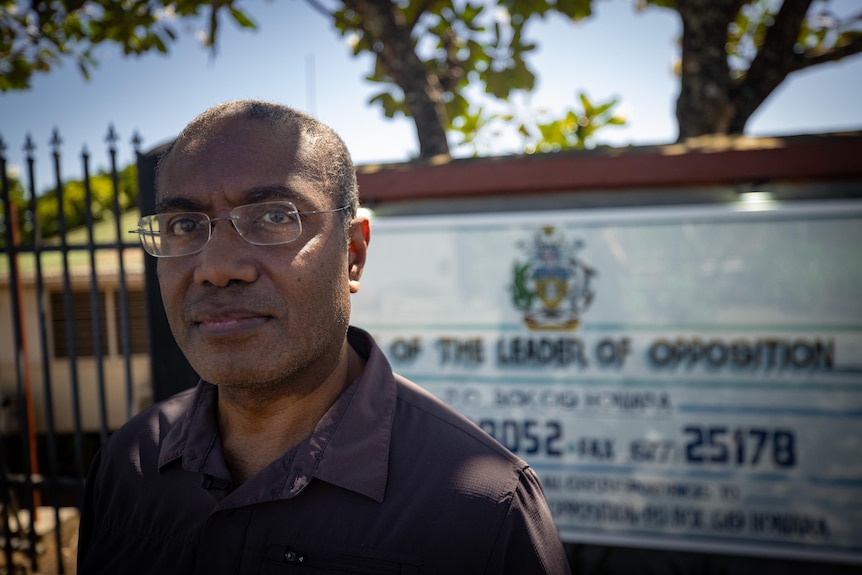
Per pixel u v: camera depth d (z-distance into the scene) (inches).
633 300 114.0
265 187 39.0
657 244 113.0
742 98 165.2
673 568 112.7
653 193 113.3
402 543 39.9
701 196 111.1
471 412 120.7
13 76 194.9
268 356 39.2
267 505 41.7
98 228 343.9
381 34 179.3
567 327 116.8
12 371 297.6
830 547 105.6
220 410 48.1
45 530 149.0
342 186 43.1
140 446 51.5
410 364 123.1
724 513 110.1
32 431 146.9
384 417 44.1
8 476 135.2
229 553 41.7
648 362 113.4
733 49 219.5
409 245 123.1
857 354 104.7
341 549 40.1
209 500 44.9
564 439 117.0
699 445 111.3
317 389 44.5
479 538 39.8
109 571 47.3
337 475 41.3
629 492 114.1
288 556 40.3
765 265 108.2
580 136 197.5
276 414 44.5
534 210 118.4
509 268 119.3
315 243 40.2
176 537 45.9
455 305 121.3
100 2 179.8
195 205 40.0
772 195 107.9
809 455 106.7
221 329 39.2
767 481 108.5
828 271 105.6
